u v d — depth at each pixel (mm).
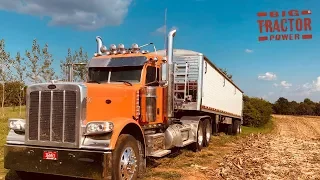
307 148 14695
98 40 10227
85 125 6012
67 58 23797
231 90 19625
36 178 7125
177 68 12102
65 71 8953
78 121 5934
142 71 8133
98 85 6594
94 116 6312
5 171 7676
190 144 12047
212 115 15789
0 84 25703
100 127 5898
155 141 8398
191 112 13102
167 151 8711
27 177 7031
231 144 15398
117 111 6992
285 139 19828
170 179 7461
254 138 19750
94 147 5887
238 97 22766
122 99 7188
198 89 11914
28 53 24047
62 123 6008
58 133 6027
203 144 13109
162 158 10094
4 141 11945
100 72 8438
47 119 6094
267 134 25266
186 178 7633
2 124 18125
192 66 11984
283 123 47250
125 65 8234
